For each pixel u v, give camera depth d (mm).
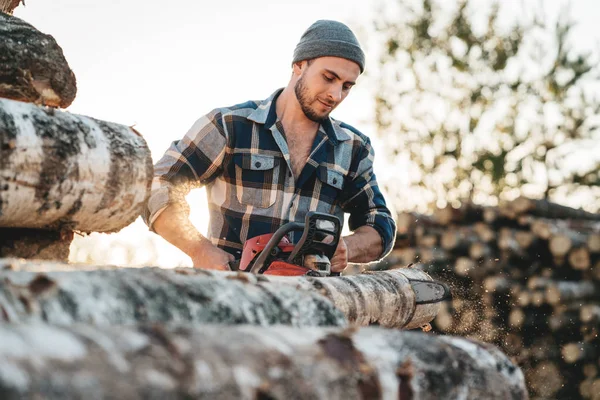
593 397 5820
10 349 1020
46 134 1993
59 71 2455
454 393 1666
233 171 3256
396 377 1533
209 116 3256
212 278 1800
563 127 11977
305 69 3262
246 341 1332
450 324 6152
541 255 6559
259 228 3236
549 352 6023
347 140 3469
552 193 11969
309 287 2447
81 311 1440
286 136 3318
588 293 6281
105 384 1054
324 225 2771
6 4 2977
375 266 7082
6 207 1954
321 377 1368
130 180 2250
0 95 2400
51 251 2328
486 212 7039
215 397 1179
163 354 1172
